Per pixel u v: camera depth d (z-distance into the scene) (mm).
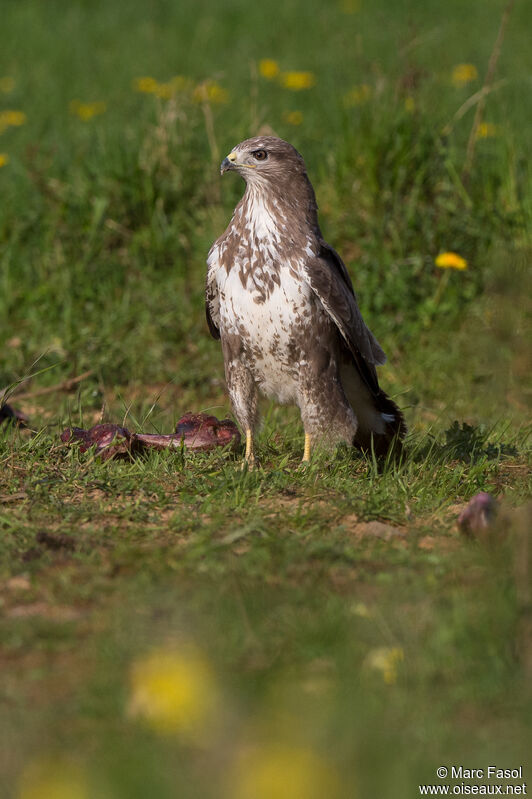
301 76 25062
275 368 10164
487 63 29344
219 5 43688
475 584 6941
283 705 5414
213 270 10273
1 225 17547
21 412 11992
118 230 17344
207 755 4969
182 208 17688
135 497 8836
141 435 10141
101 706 5406
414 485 9188
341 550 7523
